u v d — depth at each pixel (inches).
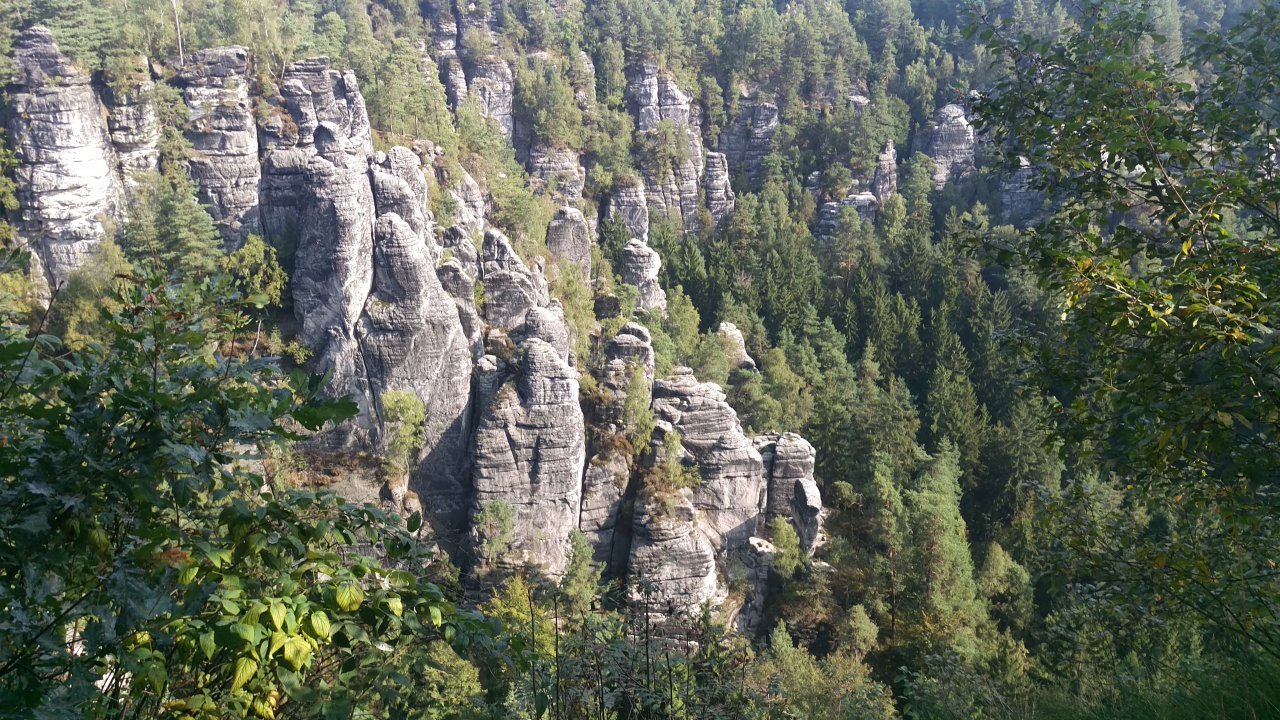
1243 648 422.6
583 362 3654.0
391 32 5787.4
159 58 3272.6
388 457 3046.3
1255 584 510.6
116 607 228.2
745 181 6284.5
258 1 3622.0
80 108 3053.6
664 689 457.1
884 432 3597.4
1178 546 523.8
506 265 3516.2
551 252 4247.0
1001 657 1347.2
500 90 5634.8
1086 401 518.3
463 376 3139.8
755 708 519.2
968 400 3858.3
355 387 3061.0
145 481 234.7
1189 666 502.0
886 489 3184.1
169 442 233.9
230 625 232.7
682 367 3508.9
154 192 3115.2
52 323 2650.1
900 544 2874.0
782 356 4220.0
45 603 223.3
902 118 6368.1
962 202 5940.0
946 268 4872.0
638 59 6008.9
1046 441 542.9
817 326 4584.2
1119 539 604.1
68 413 243.9
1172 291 446.9
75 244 3043.8
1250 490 448.1
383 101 3966.5
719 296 4916.3
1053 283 506.0
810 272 5083.7
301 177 3223.4
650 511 3043.8
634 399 3262.8
